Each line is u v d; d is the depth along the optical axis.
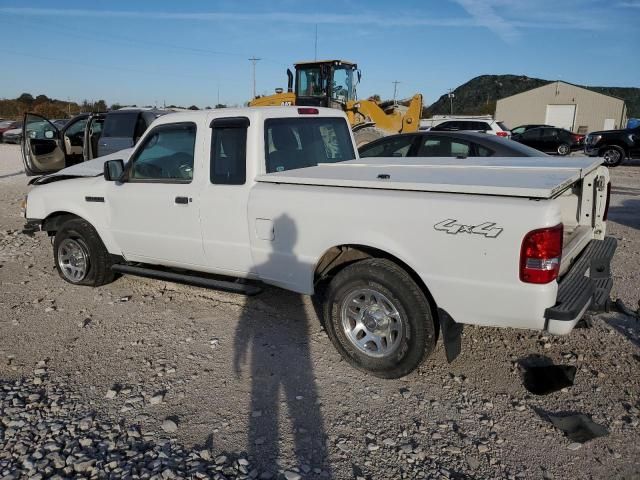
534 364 4.20
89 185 5.66
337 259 4.27
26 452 3.19
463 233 3.45
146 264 5.88
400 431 3.40
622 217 10.10
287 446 3.26
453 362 4.25
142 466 3.07
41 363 4.27
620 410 3.59
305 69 17.39
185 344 4.61
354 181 3.94
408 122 17.78
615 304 4.64
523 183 3.55
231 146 4.58
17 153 25.98
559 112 50.69
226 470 3.03
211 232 4.73
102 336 4.79
